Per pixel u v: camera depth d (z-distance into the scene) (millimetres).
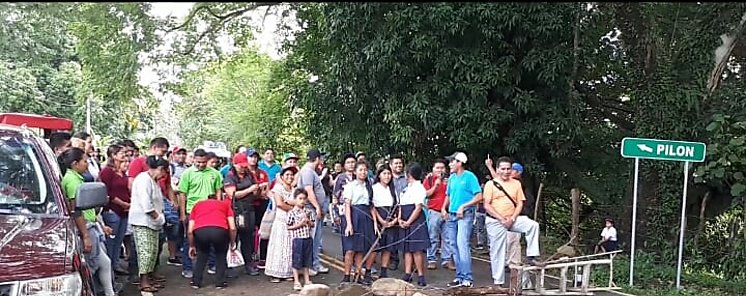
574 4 12055
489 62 12859
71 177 6625
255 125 27016
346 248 8789
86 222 6512
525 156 14094
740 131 11172
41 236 4508
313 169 9227
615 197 14461
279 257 9008
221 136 37062
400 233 8836
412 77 13336
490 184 8641
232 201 8898
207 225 8359
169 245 10180
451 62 12703
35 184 5242
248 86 31781
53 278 4098
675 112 13039
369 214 8781
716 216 12586
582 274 9094
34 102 25812
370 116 14445
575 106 13688
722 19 12320
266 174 9992
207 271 9594
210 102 40375
